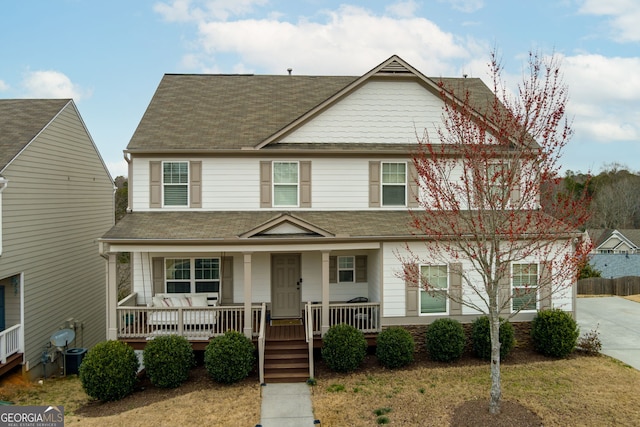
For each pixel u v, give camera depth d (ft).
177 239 44.06
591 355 45.37
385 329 45.57
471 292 47.14
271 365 42.45
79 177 63.26
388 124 52.95
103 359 38.27
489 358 44.52
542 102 31.96
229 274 51.67
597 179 187.83
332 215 51.29
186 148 50.44
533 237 36.29
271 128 54.54
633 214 187.62
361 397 36.63
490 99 58.29
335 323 46.21
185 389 39.83
